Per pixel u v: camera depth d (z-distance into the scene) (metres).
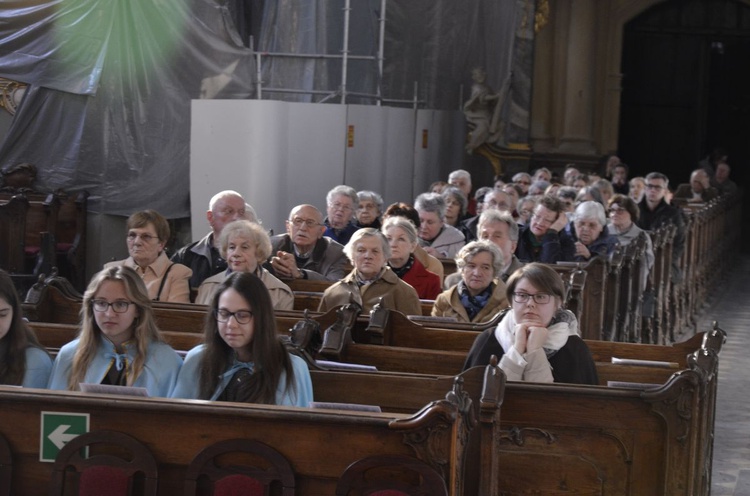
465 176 13.53
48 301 6.71
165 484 3.99
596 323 8.62
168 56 13.20
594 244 10.04
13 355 4.81
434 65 18.25
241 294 4.43
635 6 22.50
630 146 24.28
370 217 10.00
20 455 4.05
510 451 4.86
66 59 13.04
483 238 8.03
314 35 14.52
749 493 7.20
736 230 21.55
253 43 14.82
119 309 4.69
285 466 3.88
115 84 13.05
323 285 7.87
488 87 18.95
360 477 3.81
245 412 3.89
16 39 13.09
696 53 23.95
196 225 13.17
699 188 18.67
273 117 13.12
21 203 11.69
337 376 4.96
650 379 5.65
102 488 3.93
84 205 13.06
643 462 4.76
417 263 7.96
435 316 7.07
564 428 4.81
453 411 3.78
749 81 25.31
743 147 25.58
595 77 22.23
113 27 12.98
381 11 15.46
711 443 6.09
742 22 23.59
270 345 4.48
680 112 24.08
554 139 21.94
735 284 18.09
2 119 13.52
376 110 14.85
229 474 3.91
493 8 18.83
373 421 3.82
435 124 17.47
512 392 4.82
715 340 6.02
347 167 14.26
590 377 5.23
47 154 13.23
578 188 15.11
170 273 7.21
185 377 4.62
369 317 6.29
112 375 4.77
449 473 3.79
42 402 4.01
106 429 4.00
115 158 13.15
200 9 13.34
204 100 13.05
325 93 14.31
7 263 11.70
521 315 5.18
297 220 8.42
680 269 13.05
